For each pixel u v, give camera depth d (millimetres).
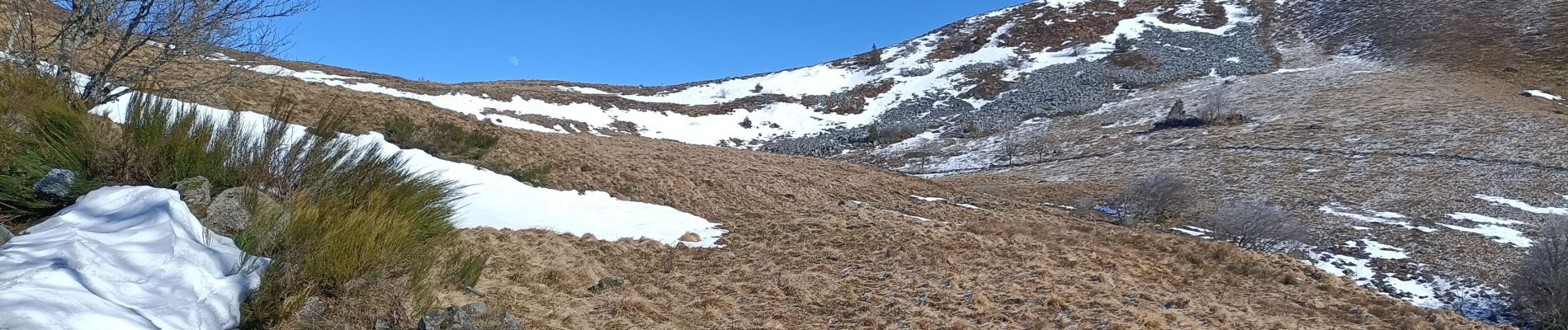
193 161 5938
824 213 18547
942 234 15398
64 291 3541
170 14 8094
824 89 79125
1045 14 94125
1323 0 88188
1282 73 64375
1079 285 11836
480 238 9750
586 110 61562
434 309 5422
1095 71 71625
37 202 5105
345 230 5297
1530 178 31719
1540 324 17188
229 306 4250
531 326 6195
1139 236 17438
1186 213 28953
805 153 57344
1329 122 44625
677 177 21297
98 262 4043
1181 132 47188
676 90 84438
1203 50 76062
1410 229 25531
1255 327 10617
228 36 8453
